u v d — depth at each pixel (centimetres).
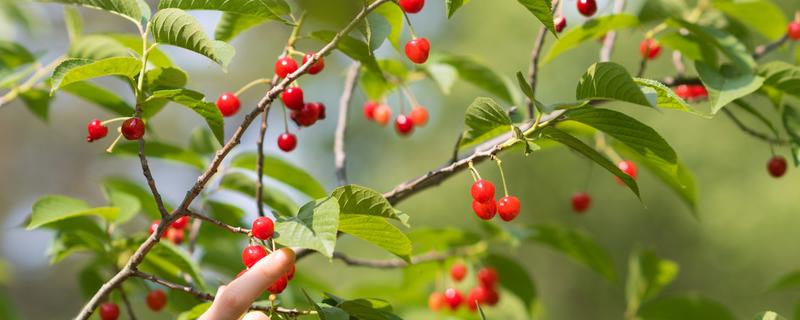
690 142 462
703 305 162
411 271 165
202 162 157
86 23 464
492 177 513
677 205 488
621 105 467
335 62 528
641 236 500
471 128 136
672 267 164
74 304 470
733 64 146
